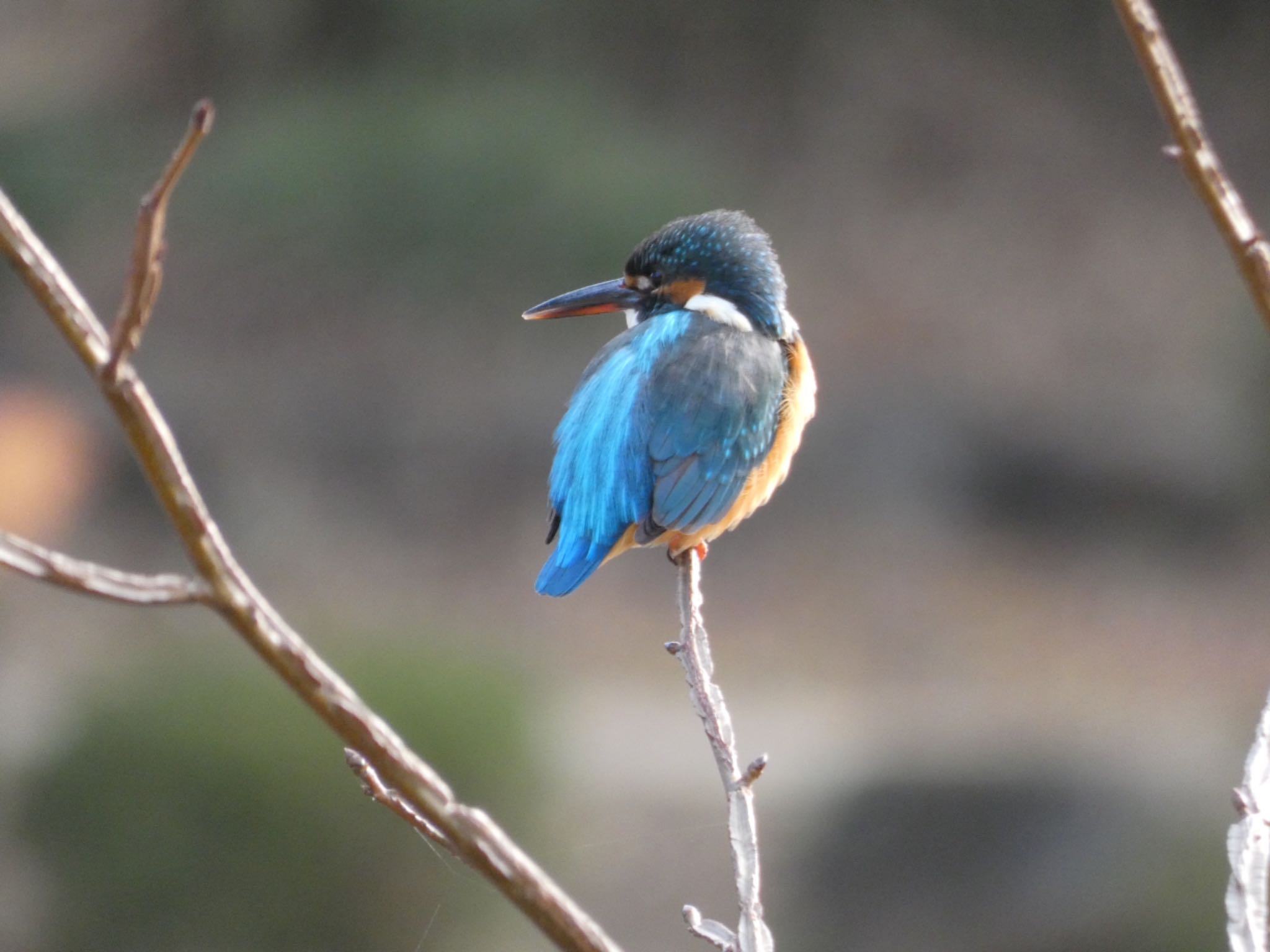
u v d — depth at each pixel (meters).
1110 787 9.66
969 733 12.27
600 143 21.38
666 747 13.81
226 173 21.98
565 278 20.23
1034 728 12.88
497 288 20.52
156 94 24.81
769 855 10.48
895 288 22.00
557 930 1.61
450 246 20.50
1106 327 20.92
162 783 9.13
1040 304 21.62
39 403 19.69
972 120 24.50
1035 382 20.03
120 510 19.27
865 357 20.67
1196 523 18.53
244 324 21.02
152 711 9.29
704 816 11.94
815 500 19.09
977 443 19.22
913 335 21.05
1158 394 19.58
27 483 18.72
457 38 23.56
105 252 22.22
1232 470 18.55
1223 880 8.83
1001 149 24.25
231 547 18.94
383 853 9.12
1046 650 16.44
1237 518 18.50
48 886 9.19
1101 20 24.97
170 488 1.52
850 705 15.15
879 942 9.53
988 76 24.97
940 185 23.97
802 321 21.62
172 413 20.11
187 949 9.09
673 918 10.31
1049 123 24.52
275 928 9.08
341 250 20.94
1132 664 16.02
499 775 10.02
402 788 1.56
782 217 23.58
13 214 1.53
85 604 16.09
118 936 9.13
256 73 24.58
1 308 20.92
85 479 19.22
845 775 11.52
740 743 13.95
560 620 17.44
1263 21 24.81
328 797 9.11
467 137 20.75
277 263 21.25
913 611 17.38
